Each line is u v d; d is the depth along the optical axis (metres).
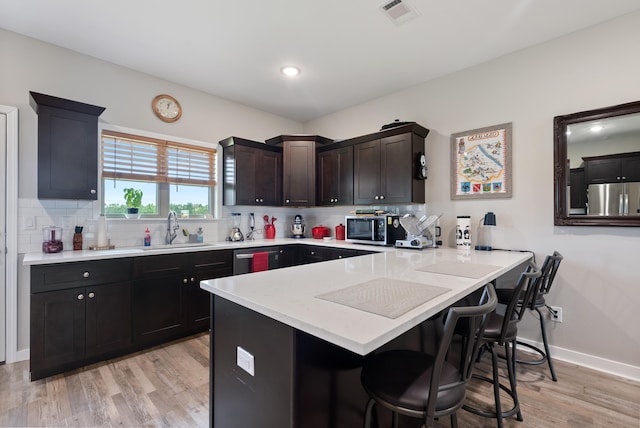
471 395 1.96
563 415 1.77
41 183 2.35
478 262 2.07
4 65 2.38
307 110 4.17
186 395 1.93
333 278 1.54
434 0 2.08
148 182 3.22
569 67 2.44
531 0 2.07
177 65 2.96
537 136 2.59
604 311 2.29
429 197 3.27
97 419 1.70
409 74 3.14
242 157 3.65
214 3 2.10
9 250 2.38
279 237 4.36
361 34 2.46
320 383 1.06
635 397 1.94
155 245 3.14
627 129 2.19
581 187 2.36
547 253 2.54
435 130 3.23
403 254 2.50
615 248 2.25
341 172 3.77
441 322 1.66
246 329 1.21
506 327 1.52
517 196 2.69
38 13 2.20
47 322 2.12
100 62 2.84
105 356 2.38
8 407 1.80
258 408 1.14
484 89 2.89
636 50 2.18
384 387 1.03
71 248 2.66
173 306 2.74
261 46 2.63
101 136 2.88
